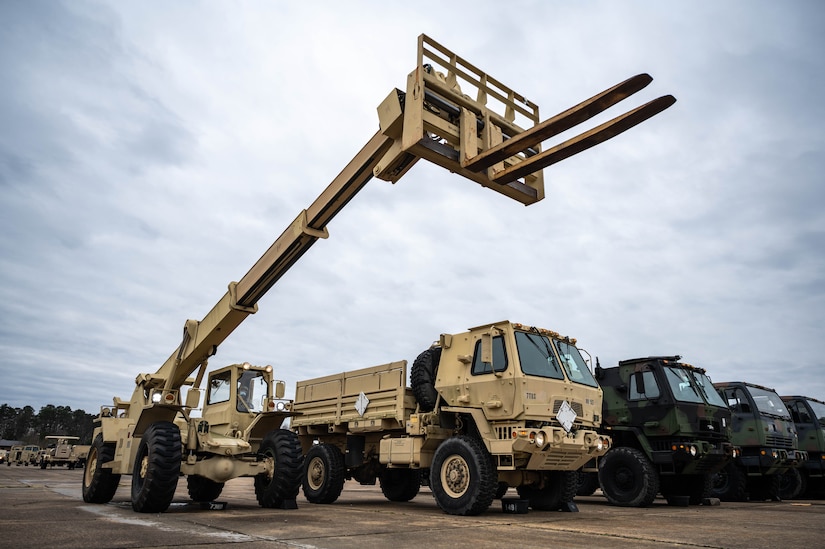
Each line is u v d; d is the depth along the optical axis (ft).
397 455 27.81
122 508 24.76
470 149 18.98
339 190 22.79
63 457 100.99
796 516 25.13
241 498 33.55
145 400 28.94
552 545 14.97
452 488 23.82
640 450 33.40
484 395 24.90
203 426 25.48
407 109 18.92
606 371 37.01
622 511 27.55
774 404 42.11
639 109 14.26
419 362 28.19
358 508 27.35
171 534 16.22
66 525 17.97
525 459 23.63
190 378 29.78
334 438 34.71
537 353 25.36
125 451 25.73
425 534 16.89
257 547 13.93
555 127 15.47
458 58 20.59
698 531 18.70
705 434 33.35
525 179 21.72
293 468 25.45
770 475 40.63
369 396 31.12
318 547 14.03
